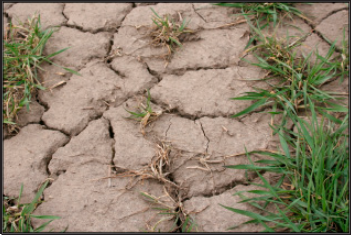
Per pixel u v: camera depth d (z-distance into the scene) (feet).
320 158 3.14
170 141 3.30
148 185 3.22
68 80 3.48
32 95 3.44
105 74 3.50
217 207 3.18
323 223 3.06
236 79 3.45
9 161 3.28
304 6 3.65
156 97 3.42
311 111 3.31
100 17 3.66
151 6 3.69
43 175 3.26
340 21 3.59
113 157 3.28
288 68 3.43
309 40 3.55
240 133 3.32
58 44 3.58
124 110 3.40
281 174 3.22
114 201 3.19
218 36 3.58
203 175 3.24
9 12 3.70
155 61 3.52
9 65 3.46
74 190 3.22
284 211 3.12
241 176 3.23
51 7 3.71
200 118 3.37
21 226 3.13
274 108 3.35
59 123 3.37
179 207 3.18
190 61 3.51
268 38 3.51
